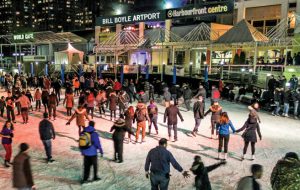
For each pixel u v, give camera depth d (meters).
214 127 14.42
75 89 28.98
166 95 21.50
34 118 19.39
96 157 9.18
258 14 34.91
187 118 18.91
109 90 21.81
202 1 43.78
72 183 9.20
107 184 9.13
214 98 20.38
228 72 28.59
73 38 42.88
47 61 41.62
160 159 7.07
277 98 19.66
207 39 33.53
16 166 7.26
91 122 9.28
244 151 11.25
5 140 10.60
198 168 6.77
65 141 13.75
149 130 14.92
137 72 33.38
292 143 13.54
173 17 35.69
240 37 27.70
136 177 9.68
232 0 30.39
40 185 9.03
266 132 15.47
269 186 9.05
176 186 9.06
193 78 29.62
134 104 24.09
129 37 39.41
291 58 26.30
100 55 42.16
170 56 38.97
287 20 27.56
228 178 9.61
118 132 10.84
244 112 20.66
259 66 28.19
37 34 42.31
